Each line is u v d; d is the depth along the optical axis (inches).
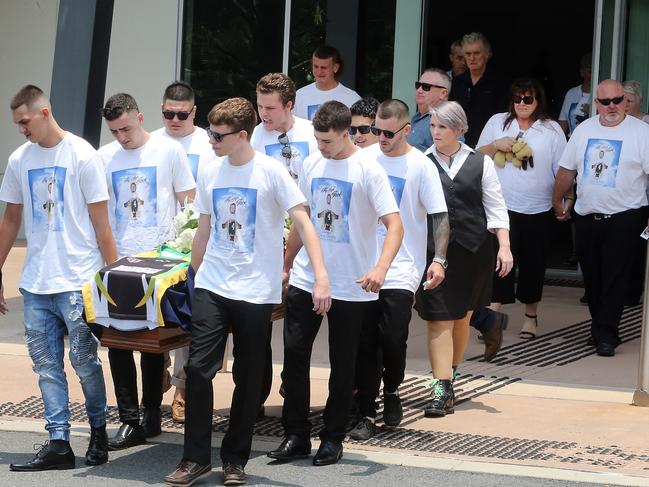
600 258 486.9
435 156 388.5
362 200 329.7
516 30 939.3
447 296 380.8
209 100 692.1
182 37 695.7
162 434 365.4
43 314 330.0
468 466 328.5
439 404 381.4
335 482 315.6
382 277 319.0
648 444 351.3
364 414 358.9
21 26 775.7
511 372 450.0
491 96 583.8
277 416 388.8
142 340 323.3
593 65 639.1
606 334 482.9
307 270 332.8
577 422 375.9
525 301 511.5
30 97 323.9
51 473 322.7
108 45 498.6
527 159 501.0
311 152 387.9
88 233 331.3
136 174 374.0
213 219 319.0
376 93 655.8
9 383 419.2
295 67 673.6
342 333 331.3
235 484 313.1
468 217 383.6
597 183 480.7
